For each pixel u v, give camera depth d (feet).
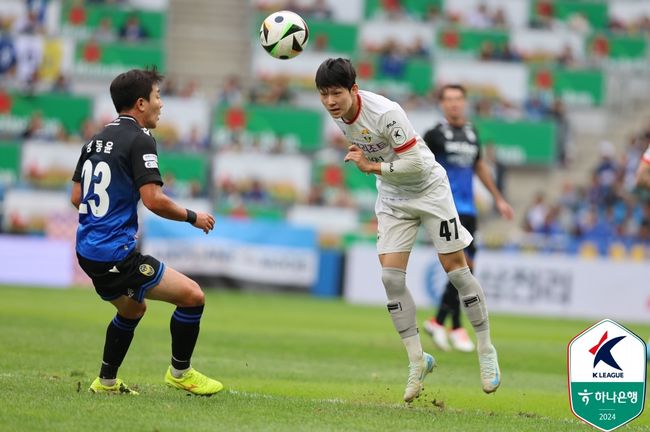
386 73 335.88
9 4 341.21
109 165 81.82
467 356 143.13
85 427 68.44
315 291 268.21
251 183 297.33
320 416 78.38
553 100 339.98
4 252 260.83
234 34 368.89
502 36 351.67
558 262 254.47
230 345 142.00
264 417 76.33
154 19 342.85
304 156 300.61
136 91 83.76
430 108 325.62
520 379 121.19
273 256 265.13
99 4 342.64
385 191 92.73
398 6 364.38
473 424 78.59
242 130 314.14
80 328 150.71
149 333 149.69
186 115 312.29
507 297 255.70
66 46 329.93
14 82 326.44
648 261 262.88
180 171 298.35
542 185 326.65
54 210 270.26
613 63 358.23
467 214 144.25
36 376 96.02
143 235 256.32
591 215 284.61
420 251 256.52
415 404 91.71
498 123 321.11
